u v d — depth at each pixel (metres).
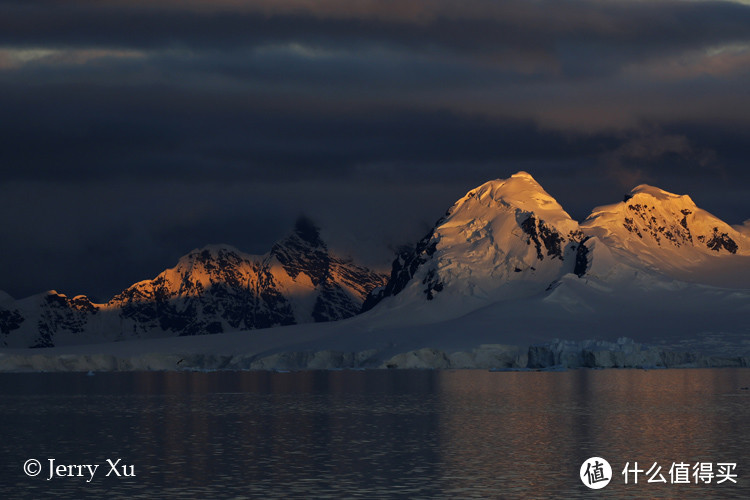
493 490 93.81
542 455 114.31
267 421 154.25
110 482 98.94
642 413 159.88
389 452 117.19
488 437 130.62
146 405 191.25
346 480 98.81
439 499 90.00
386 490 93.88
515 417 155.62
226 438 131.88
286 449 120.38
